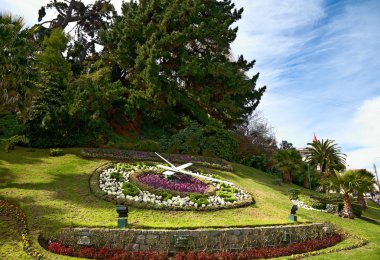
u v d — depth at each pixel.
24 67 15.43
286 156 31.38
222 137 29.75
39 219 11.10
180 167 20.09
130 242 10.46
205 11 33.59
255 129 46.19
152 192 15.59
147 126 31.19
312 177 33.50
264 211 16.11
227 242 11.60
